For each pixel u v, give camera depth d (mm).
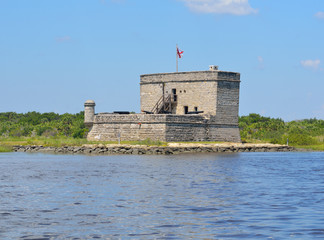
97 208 45812
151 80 158000
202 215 42656
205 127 143250
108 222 40125
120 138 143000
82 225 39125
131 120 141250
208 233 36594
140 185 61500
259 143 156250
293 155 124625
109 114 146125
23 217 41969
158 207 46219
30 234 36500
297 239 34844
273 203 48312
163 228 38094
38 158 107938
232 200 50031
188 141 139125
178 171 79438
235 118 150000
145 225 39094
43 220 40844
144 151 124438
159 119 135500
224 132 147375
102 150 127125
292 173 77688
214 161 101125
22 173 75562
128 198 51250
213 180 67312
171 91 153125
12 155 117812
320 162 100562
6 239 35188
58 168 84000
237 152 136375
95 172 77312
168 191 56250
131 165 90250
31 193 54719
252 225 38844
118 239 35250
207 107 145750
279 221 40125
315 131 191500
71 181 65562
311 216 41969
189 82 149500
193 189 58031
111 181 65562
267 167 88312
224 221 40312
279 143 160500
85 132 167250
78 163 94250
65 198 51312
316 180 67750
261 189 58188
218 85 145125
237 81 149625
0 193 54719
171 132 135500
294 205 47125
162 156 115625
